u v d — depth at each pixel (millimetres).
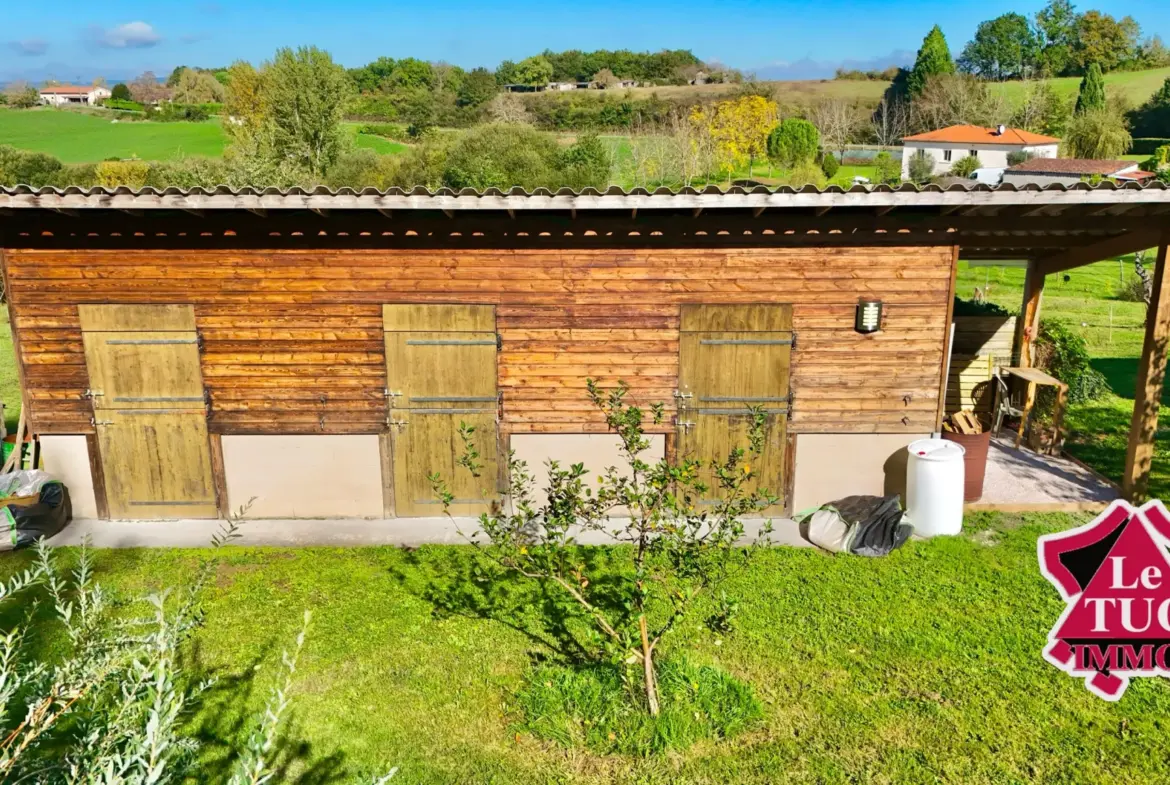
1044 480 9719
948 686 5957
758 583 7398
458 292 8438
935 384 8602
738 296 8422
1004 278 27734
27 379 8641
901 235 8289
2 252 8352
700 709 5613
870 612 6918
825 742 5398
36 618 6816
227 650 6469
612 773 5148
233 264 8391
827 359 8555
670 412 8648
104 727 3299
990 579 7477
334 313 8492
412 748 5391
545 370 8594
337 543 8336
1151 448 8539
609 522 8688
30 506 8273
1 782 2939
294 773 5141
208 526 8734
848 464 8789
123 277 8406
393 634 6688
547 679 5977
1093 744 5367
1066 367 13609
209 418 8695
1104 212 7895
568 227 8289
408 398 8648
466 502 8867
